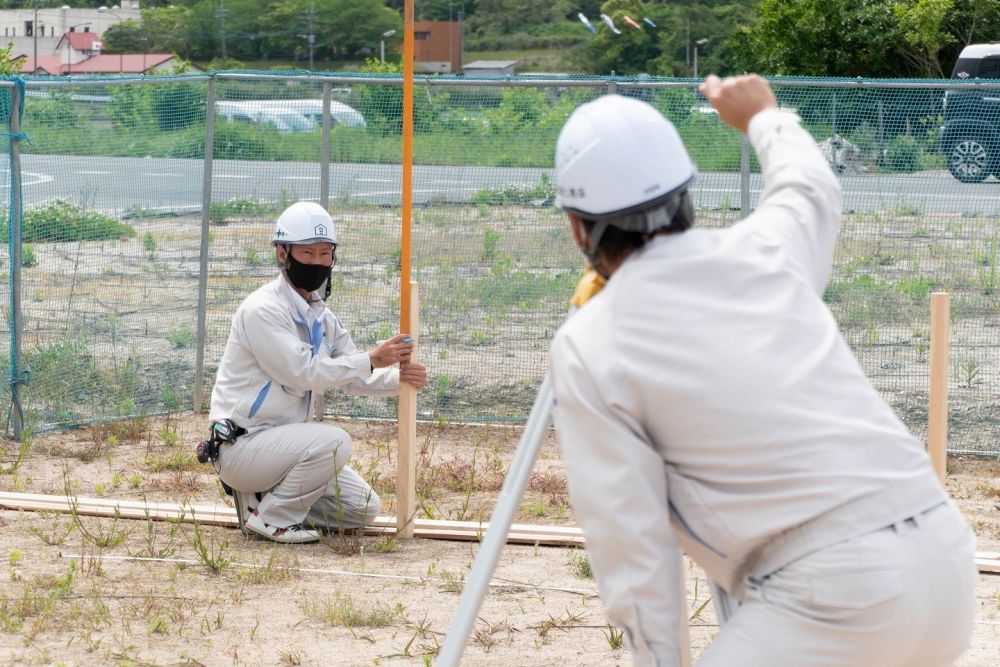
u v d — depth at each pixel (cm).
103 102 1243
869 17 4609
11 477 1031
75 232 1240
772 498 331
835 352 346
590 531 340
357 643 677
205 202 1251
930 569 331
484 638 685
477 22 14575
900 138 1236
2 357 1199
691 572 814
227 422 850
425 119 1261
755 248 354
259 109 1277
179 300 1318
